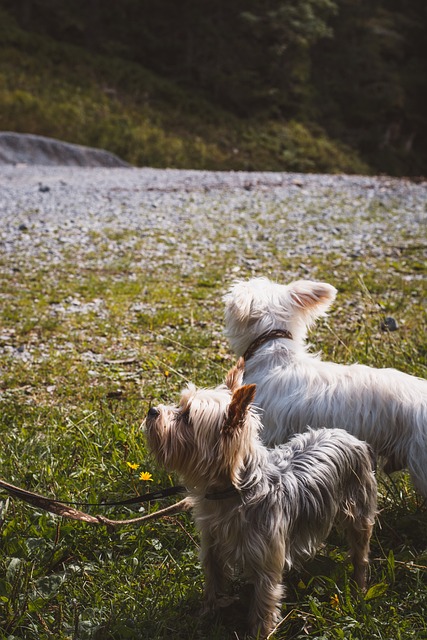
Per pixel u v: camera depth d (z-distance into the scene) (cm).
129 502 138
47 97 947
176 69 1166
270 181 615
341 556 143
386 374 151
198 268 345
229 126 1084
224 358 238
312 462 132
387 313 279
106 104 991
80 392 214
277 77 1181
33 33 1084
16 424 192
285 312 161
